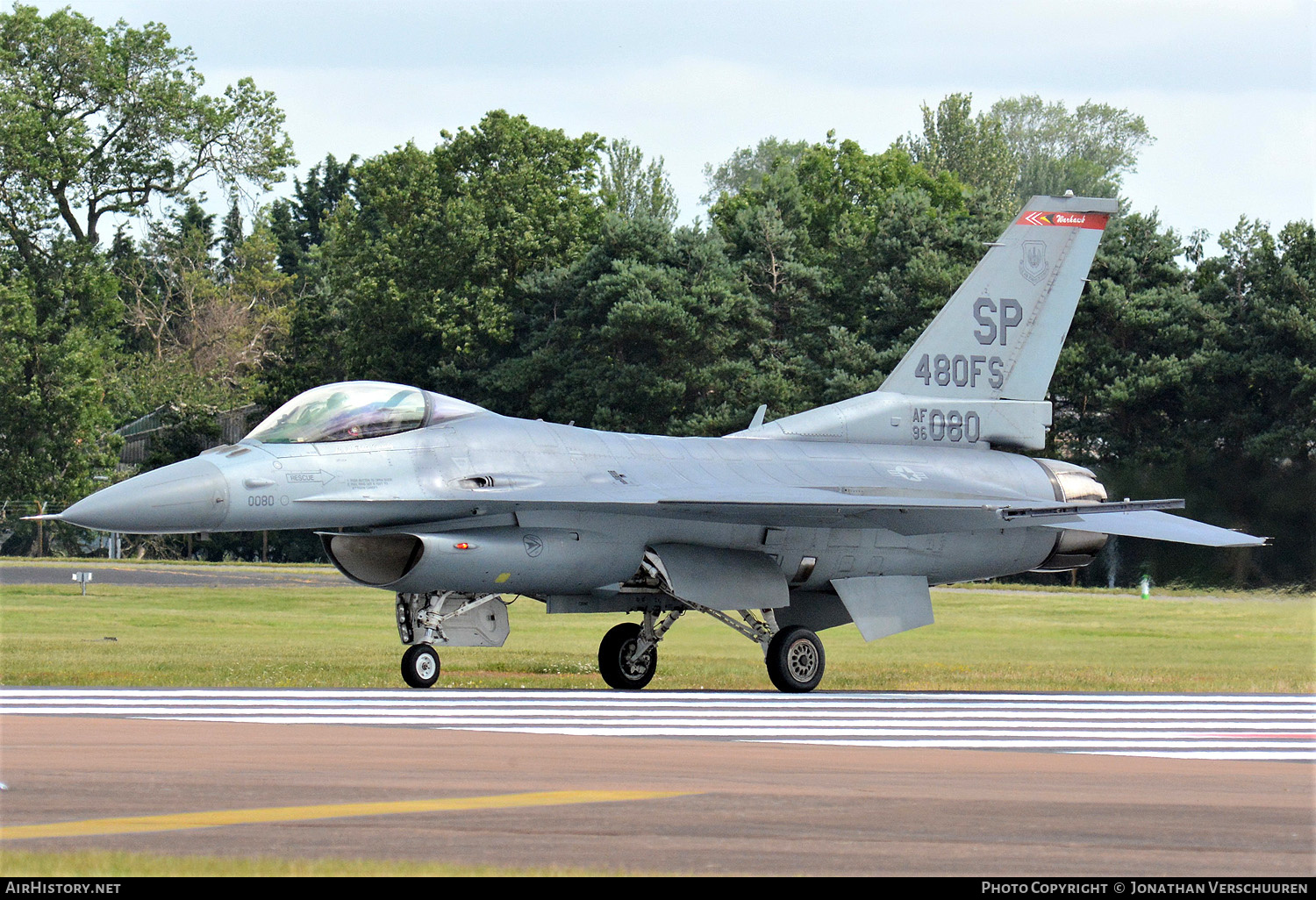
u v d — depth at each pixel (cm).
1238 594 13400
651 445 6831
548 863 2391
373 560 6444
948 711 5484
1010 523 6856
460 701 5478
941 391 7581
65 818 2769
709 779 3391
